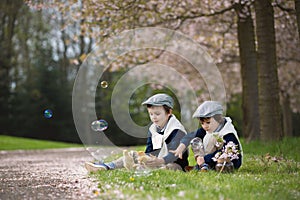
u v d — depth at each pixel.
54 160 10.93
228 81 18.19
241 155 5.79
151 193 3.93
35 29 30.75
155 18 11.70
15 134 29.94
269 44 9.94
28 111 30.19
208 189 4.00
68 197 4.27
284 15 12.84
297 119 24.55
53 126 30.67
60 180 5.75
